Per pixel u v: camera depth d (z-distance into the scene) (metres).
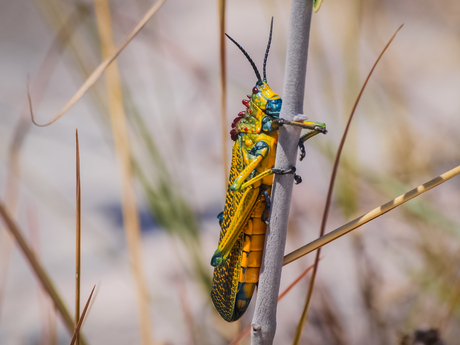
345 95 0.61
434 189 0.76
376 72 0.81
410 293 0.55
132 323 0.62
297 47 0.39
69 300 0.68
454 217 0.63
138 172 0.52
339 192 0.59
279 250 0.40
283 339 0.55
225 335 0.52
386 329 0.53
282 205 0.40
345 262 0.65
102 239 0.82
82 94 0.42
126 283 0.70
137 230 0.49
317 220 0.75
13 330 0.59
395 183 0.61
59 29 0.52
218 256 0.43
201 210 0.84
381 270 0.59
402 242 0.64
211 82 0.81
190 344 0.52
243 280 0.43
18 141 0.52
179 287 0.53
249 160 0.43
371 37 0.81
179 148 0.58
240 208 0.43
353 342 0.53
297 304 0.59
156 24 0.62
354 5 0.62
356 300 0.57
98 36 0.52
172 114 0.69
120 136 0.49
